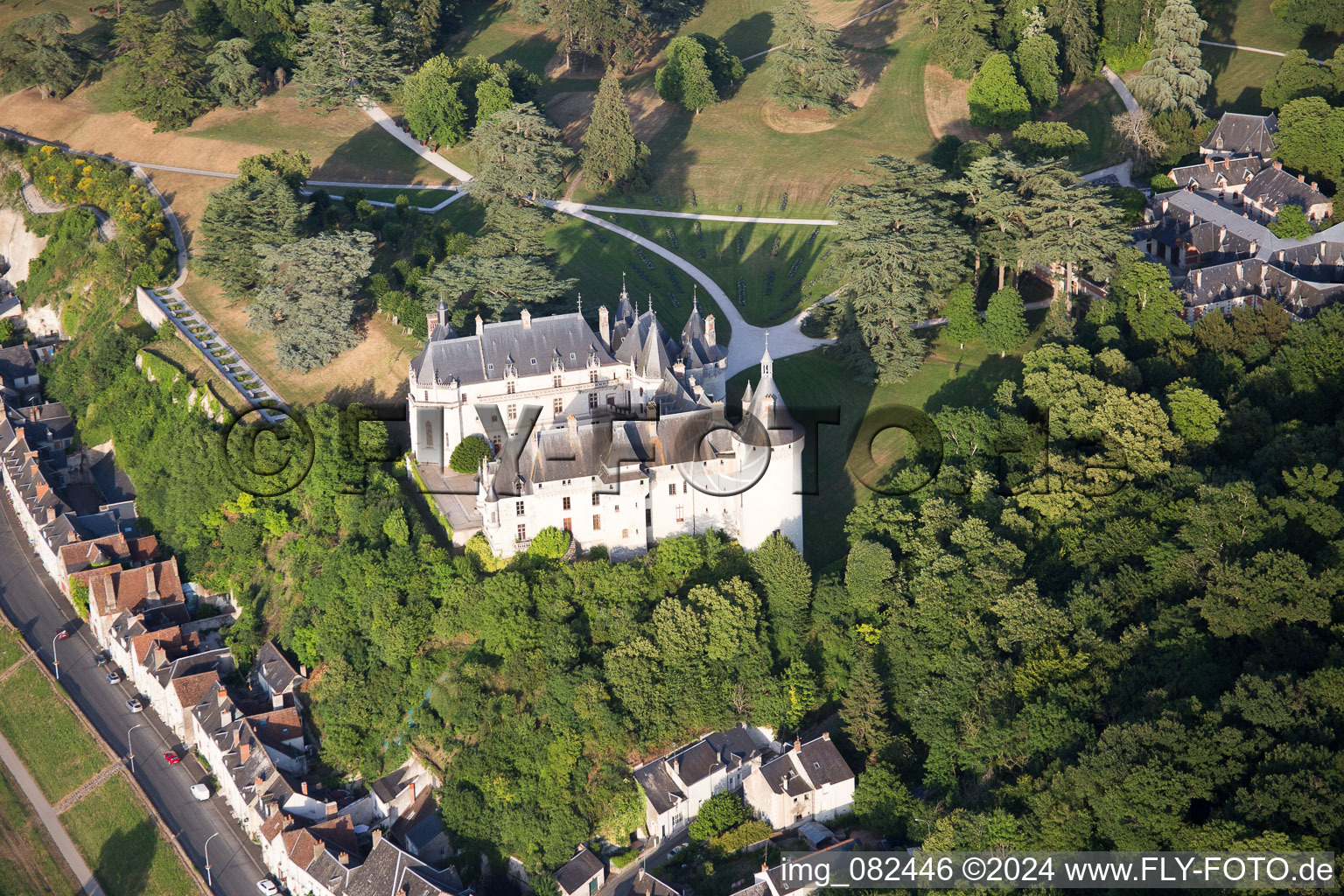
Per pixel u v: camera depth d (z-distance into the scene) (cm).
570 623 16525
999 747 14650
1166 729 13462
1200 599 14962
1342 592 14538
